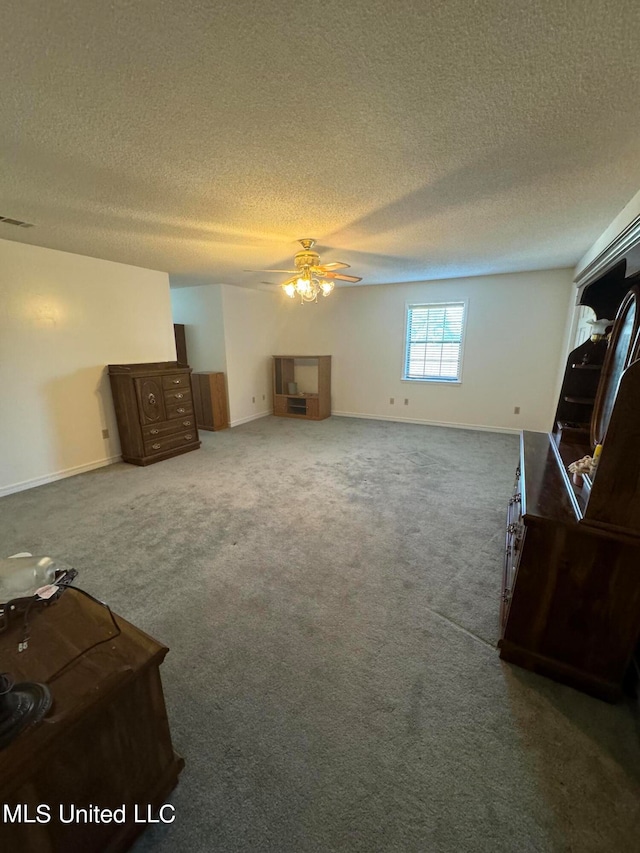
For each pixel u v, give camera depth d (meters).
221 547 2.49
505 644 1.59
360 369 6.38
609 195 2.20
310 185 2.03
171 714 1.38
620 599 1.35
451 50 1.08
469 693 1.46
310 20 0.97
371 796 1.12
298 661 1.61
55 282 3.57
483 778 1.17
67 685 0.89
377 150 1.67
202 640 1.73
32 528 2.74
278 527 2.76
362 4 0.93
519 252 3.69
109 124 1.46
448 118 1.43
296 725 1.34
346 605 1.95
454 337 5.59
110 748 0.94
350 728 1.33
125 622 1.12
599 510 1.33
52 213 2.46
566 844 1.01
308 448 4.77
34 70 1.14
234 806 1.10
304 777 1.17
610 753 1.24
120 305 4.17
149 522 2.83
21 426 3.43
